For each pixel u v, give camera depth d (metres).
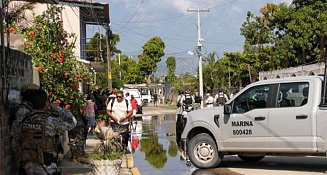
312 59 36.66
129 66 77.88
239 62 55.44
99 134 10.50
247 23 44.59
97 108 21.16
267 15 42.25
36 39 12.56
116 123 14.34
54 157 7.59
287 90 11.39
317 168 11.88
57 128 7.40
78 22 31.81
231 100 12.15
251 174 11.34
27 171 7.18
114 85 50.97
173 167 12.77
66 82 12.59
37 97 7.59
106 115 15.44
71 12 31.53
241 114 11.88
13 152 7.75
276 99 11.48
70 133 12.64
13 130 7.39
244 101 11.98
